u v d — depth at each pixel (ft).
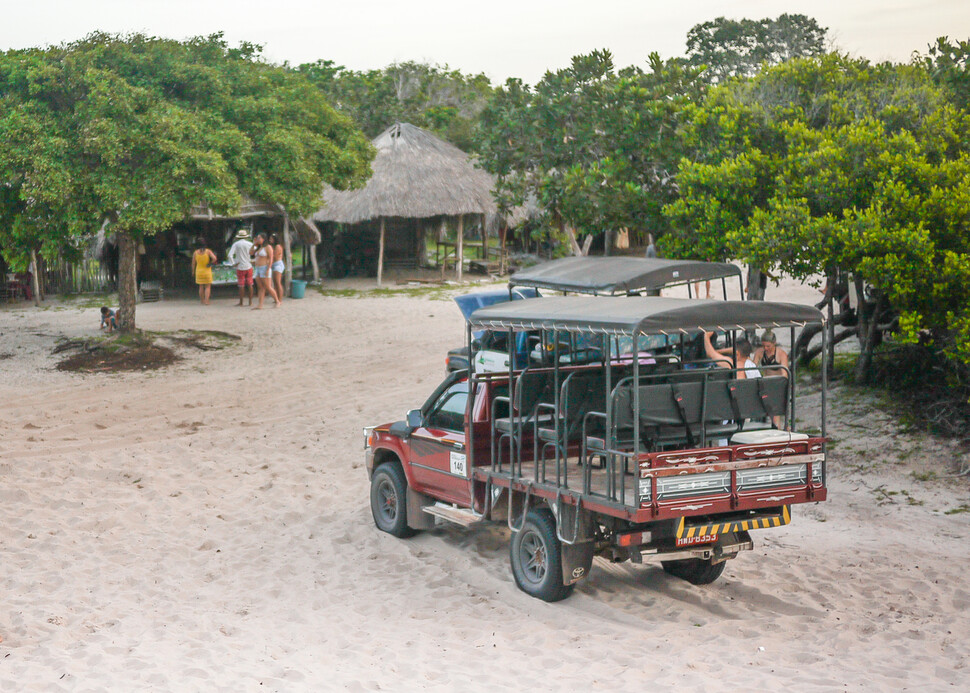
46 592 27.45
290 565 30.12
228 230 115.75
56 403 53.42
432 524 31.89
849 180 39.19
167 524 34.40
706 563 27.71
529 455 29.32
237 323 80.79
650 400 23.70
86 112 59.06
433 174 110.73
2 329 77.41
